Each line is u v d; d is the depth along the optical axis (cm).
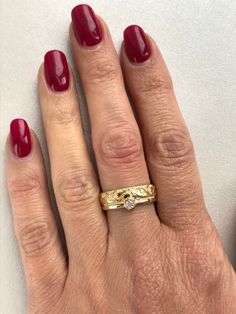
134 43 10
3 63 11
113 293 10
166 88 11
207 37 12
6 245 11
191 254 10
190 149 11
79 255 10
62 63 10
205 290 10
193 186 11
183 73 12
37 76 11
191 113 12
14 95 11
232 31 12
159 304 10
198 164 12
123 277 10
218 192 12
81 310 11
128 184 10
